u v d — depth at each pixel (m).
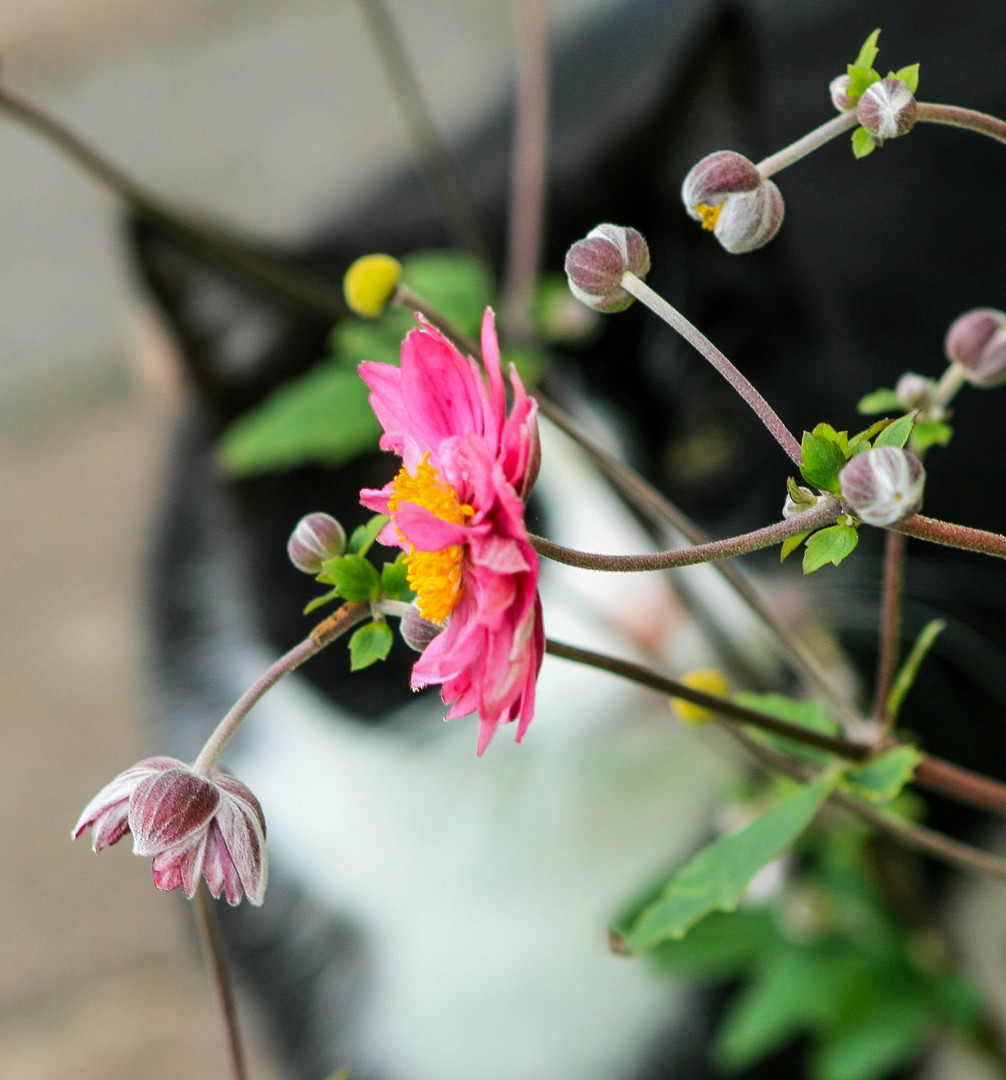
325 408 0.62
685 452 1.06
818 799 0.48
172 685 1.09
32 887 1.42
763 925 0.77
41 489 1.84
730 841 0.48
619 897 1.04
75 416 1.94
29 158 2.11
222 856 0.43
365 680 1.01
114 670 1.60
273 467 0.96
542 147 0.67
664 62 1.05
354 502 0.97
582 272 0.43
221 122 2.04
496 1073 1.02
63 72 2.22
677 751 1.03
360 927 1.06
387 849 1.05
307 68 2.07
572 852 1.05
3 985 1.34
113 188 0.59
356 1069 1.04
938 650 0.96
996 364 0.48
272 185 1.91
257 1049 1.12
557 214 1.02
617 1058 1.03
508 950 1.04
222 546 1.08
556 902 1.05
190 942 1.15
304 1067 1.07
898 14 1.06
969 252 1.02
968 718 0.97
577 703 1.02
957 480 0.97
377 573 0.45
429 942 1.05
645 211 1.02
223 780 0.44
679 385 1.03
